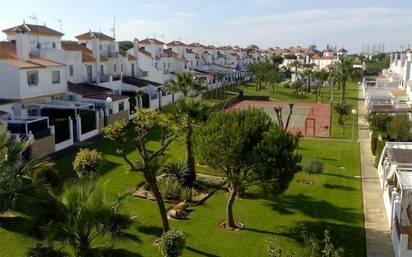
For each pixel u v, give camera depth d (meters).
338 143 48.47
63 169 32.81
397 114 45.22
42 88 45.34
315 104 85.94
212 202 27.89
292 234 23.34
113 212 14.76
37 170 25.53
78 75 59.88
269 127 23.59
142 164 22.00
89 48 73.50
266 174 22.05
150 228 23.28
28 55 46.69
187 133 29.45
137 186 29.94
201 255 20.56
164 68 92.12
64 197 14.50
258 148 21.77
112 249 14.80
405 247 19.70
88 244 14.30
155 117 21.33
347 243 22.48
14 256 19.48
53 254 13.78
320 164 33.03
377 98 70.44
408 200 23.28
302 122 64.00
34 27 58.91
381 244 22.55
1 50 46.47
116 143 42.34
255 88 115.88
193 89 46.16
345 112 59.91
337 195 30.08
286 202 28.39
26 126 35.31
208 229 23.64
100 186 15.28
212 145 22.20
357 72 90.31
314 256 17.34
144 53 81.00
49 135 37.50
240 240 22.38
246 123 22.75
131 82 69.25
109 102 50.84
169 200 27.70
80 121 43.12
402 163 28.14
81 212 13.89
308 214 26.36
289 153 22.44
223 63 143.50
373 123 45.53
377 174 35.53
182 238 18.61
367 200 29.23
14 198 19.19
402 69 89.12
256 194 29.25
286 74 147.62
